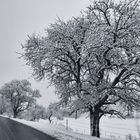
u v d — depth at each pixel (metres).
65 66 23.20
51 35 21.48
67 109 23.56
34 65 21.80
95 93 19.20
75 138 14.63
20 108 68.00
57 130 20.12
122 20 19.59
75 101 21.08
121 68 20.00
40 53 20.81
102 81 20.94
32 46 22.20
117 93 19.72
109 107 24.73
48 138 14.74
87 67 23.19
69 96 21.88
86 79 22.08
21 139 14.47
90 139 14.20
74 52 21.06
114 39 19.09
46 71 22.59
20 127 23.44
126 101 20.55
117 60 20.39
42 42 21.83
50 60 20.94
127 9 19.59
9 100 67.88
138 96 20.89
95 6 20.81
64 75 23.67
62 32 20.95
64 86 23.02
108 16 21.06
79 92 20.23
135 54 18.69
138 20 18.95
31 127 23.56
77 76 21.39
